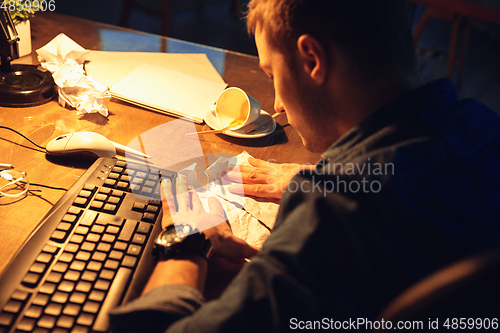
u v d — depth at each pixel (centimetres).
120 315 47
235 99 95
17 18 106
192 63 125
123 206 65
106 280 53
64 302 49
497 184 46
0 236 59
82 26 135
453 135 47
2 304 48
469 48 423
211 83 114
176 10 409
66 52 107
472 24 464
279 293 41
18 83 95
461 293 26
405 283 40
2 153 77
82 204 64
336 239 41
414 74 51
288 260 41
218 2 450
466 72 369
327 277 41
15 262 53
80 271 54
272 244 43
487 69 383
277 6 51
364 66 49
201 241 60
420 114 47
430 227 40
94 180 70
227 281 61
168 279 54
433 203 42
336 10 47
